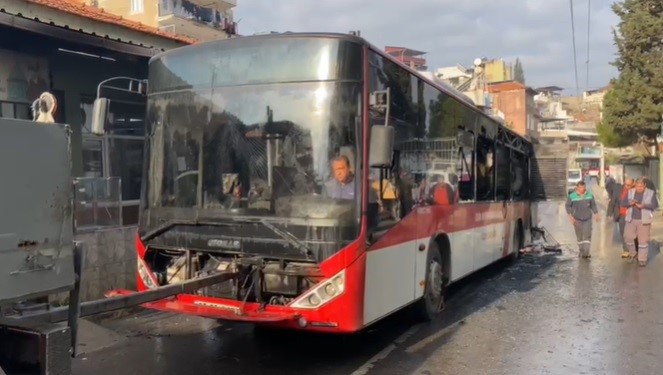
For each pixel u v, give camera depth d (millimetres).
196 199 6000
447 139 8266
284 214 5574
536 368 5988
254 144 5781
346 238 5398
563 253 15102
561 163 18156
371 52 5773
